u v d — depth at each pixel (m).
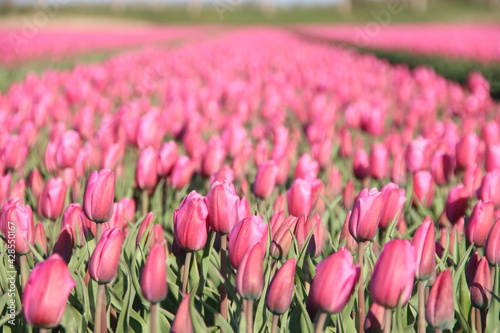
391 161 5.01
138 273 2.41
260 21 71.38
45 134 5.96
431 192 3.42
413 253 1.73
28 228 2.27
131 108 6.57
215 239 2.54
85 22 58.59
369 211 2.12
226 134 4.48
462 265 2.33
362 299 2.19
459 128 6.27
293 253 2.45
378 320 1.96
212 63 16.78
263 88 11.41
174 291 2.30
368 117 5.86
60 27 50.72
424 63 18.06
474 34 31.69
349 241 2.59
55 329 2.14
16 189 3.13
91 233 2.55
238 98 8.56
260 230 2.05
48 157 3.91
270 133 6.27
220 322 2.02
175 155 3.52
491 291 2.09
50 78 9.23
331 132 6.06
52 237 2.82
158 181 3.65
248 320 1.90
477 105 8.16
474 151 3.99
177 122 5.84
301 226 2.45
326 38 32.22
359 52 25.39
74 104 7.70
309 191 2.79
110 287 2.27
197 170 4.21
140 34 39.47
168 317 2.22
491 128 5.11
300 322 2.15
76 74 10.46
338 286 1.72
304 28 51.41
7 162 3.75
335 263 1.72
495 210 3.10
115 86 9.17
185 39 35.84
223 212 2.12
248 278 1.85
